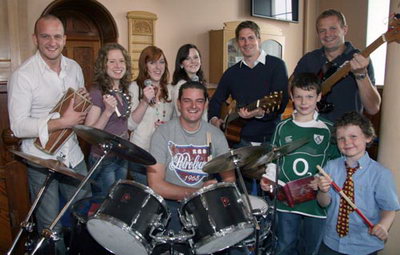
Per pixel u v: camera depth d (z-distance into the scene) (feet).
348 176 6.49
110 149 6.56
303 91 7.15
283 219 7.37
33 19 12.21
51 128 6.97
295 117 7.47
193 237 6.29
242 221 6.19
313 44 22.11
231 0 17.62
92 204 7.20
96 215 6.11
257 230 6.39
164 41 15.65
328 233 6.73
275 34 18.86
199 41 16.75
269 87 9.28
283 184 7.11
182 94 7.24
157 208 6.31
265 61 9.30
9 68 10.73
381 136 7.42
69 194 8.15
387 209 6.23
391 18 7.07
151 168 7.15
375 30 19.72
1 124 9.71
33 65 7.36
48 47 7.25
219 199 6.27
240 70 9.57
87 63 14.15
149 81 8.49
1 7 10.50
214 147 7.48
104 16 13.78
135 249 6.39
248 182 9.77
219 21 17.31
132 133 8.93
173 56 16.01
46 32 7.18
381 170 6.31
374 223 6.40
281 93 8.54
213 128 7.59
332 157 7.22
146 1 14.93
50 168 6.45
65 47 13.51
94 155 8.43
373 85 8.00
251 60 9.39
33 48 12.11
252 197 7.78
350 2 20.39
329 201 6.57
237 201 6.38
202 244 6.12
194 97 7.14
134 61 14.66
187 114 7.15
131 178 9.59
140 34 14.74
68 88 7.33
